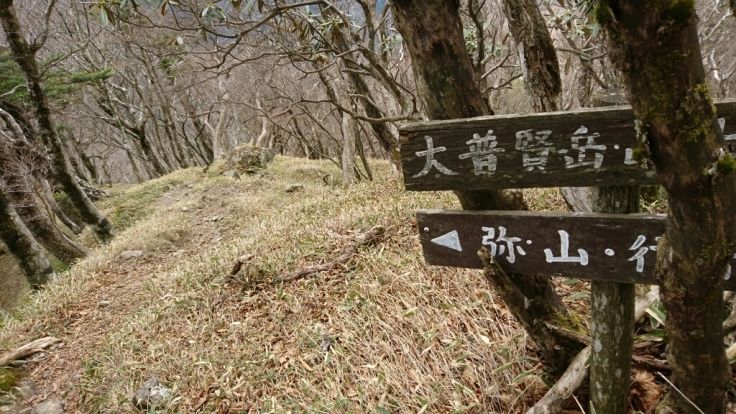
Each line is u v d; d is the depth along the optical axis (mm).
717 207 1131
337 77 8258
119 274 6645
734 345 2066
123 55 15352
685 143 1045
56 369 4414
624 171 1366
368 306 3338
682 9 884
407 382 2588
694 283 1272
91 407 3525
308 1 3322
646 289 2506
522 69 2854
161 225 8406
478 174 1546
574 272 1598
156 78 15273
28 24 11266
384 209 5047
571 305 2814
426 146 1574
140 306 4973
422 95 1719
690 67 979
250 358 3385
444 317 2947
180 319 4184
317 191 10578
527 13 2666
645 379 2117
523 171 1487
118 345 4086
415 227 4402
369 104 6781
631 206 1489
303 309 3738
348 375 2846
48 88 10344
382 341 2961
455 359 2580
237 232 7762
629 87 1068
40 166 8398
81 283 6254
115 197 13156
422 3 1519
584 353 2088
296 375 3078
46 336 5066
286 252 4793
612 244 1491
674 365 1604
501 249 1683
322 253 4578
